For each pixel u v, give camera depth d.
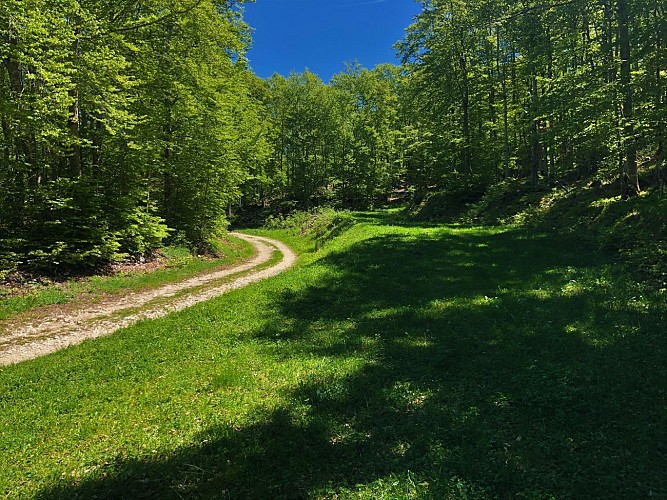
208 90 25.08
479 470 4.37
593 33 26.50
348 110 63.00
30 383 8.04
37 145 17.69
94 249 18.25
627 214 15.47
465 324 8.95
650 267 11.05
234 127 32.66
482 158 34.03
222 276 21.59
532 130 26.89
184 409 6.58
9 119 15.20
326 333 9.52
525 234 18.84
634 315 8.23
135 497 4.54
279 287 14.13
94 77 17.00
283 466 4.83
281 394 6.73
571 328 8.01
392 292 12.23
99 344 10.26
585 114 17.72
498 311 9.47
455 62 33.62
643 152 20.39
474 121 35.94
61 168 19.83
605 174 21.08
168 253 24.25
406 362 7.48
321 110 59.66
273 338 9.63
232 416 6.17
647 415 5.06
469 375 6.72
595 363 6.54
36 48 14.90
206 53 25.77
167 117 24.30
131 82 18.45
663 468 4.16
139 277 19.50
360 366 7.50
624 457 4.38
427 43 33.38
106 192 21.22
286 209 61.31
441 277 13.10
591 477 4.11
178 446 5.49
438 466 4.50
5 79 16.95
